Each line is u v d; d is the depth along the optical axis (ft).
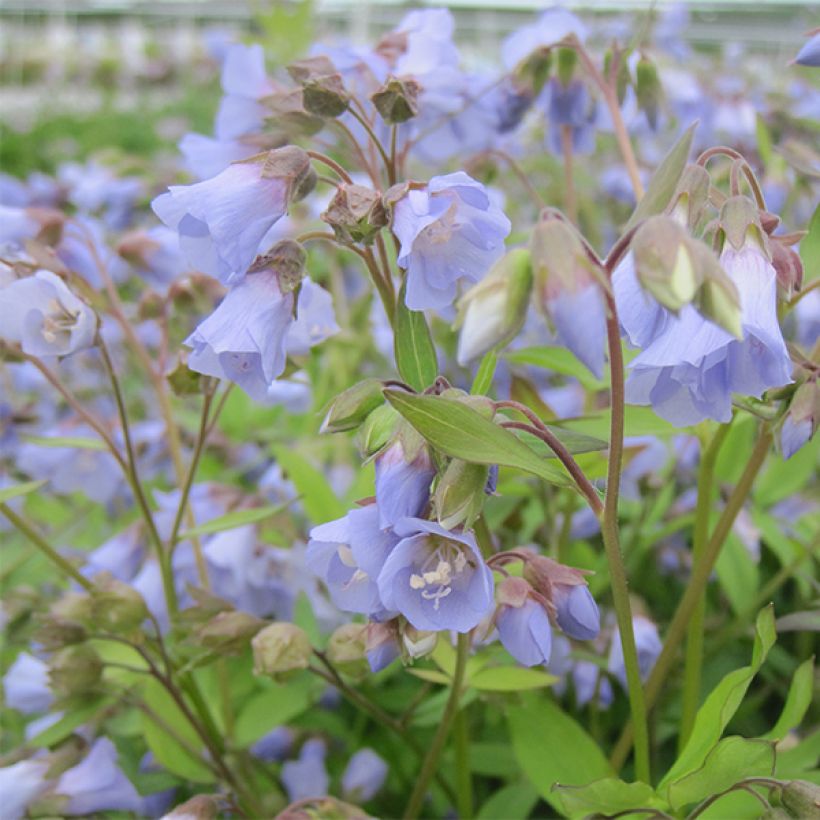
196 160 0.91
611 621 1.05
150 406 1.58
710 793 0.65
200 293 0.97
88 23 9.32
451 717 0.80
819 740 0.82
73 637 0.88
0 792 0.85
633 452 0.93
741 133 1.43
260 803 0.93
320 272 1.45
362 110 0.82
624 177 1.55
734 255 0.61
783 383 0.58
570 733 0.80
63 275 0.88
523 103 1.00
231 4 7.50
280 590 1.01
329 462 1.28
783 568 1.09
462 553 0.60
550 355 0.90
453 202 0.65
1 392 1.29
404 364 0.72
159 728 0.92
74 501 1.46
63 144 4.38
